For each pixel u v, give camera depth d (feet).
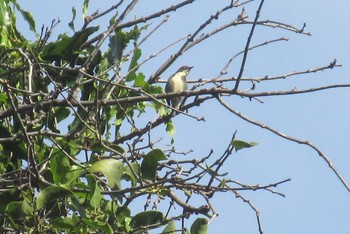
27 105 38.01
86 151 38.88
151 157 36.17
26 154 38.83
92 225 34.99
